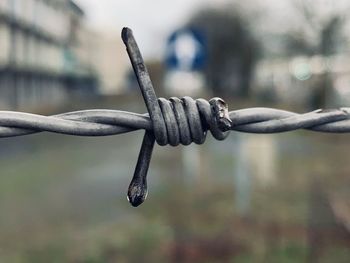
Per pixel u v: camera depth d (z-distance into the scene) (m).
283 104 29.97
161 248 6.21
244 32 39.38
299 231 6.34
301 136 16.38
